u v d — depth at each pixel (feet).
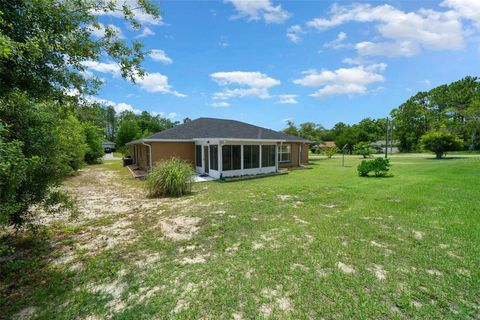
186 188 26.99
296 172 47.85
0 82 8.62
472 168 45.39
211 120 58.90
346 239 13.34
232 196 25.16
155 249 12.61
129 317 7.52
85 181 38.42
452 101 132.36
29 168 9.25
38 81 9.98
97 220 17.81
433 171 43.04
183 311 7.75
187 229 15.46
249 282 9.29
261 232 14.65
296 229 14.99
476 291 8.52
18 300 8.53
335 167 58.18
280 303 8.04
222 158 38.52
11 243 13.57
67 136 15.89
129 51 11.97
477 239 12.96
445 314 7.39
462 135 109.60
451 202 20.75
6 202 8.04
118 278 9.88
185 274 10.05
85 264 11.14
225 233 14.60
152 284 9.37
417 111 145.79
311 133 145.07
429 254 11.37
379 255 11.35
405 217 16.96
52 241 13.92
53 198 12.37
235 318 7.38
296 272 9.95
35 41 8.59
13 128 9.94
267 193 26.55
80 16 10.07
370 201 21.89
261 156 44.32
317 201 22.35
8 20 8.19
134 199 25.05
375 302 7.98
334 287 8.86
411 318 7.25
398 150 157.89
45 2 8.66
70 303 8.33
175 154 46.37
